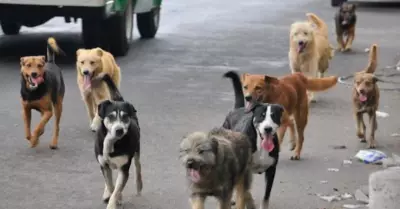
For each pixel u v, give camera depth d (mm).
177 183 10500
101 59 13578
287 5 36938
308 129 13703
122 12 20547
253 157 9094
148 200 9836
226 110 15008
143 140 12695
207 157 7805
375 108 12562
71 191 10141
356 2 38344
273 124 8945
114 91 10602
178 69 19312
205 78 18203
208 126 13727
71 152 11984
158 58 20906
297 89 11852
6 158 11586
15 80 17469
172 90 16750
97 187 10328
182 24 28391
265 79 11383
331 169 11273
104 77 10672
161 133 13172
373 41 25391
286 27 28250
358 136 12883
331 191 10281
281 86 11531
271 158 9109
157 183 10492
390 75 19016
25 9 18969
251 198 9359
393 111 15203
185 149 7859
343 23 23062
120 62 20203
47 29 25891
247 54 21859
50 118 13352
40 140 12648
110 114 9109
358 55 22516
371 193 8836
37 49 21938
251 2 37938
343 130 13680
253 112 9203
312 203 9812
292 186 10461
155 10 24672
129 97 15977
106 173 9586
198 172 7879
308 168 11336
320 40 16828
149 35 24734
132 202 9742
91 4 18859
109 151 9234
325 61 17203
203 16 31109
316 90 12133
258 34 26156
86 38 20891
